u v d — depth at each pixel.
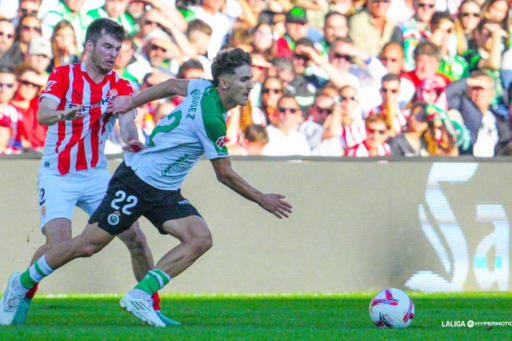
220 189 29.58
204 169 29.58
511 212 31.05
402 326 15.15
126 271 28.91
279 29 31.53
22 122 29.81
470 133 32.53
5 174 28.55
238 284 29.55
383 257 30.36
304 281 29.89
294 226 29.98
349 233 30.27
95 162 17.50
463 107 32.53
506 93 32.78
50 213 16.84
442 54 32.41
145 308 14.73
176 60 30.98
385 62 32.09
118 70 30.62
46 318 18.30
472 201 30.92
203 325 16.22
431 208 30.72
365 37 31.95
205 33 31.16
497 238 30.97
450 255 30.73
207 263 29.44
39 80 29.98
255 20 31.41
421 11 32.34
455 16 32.56
